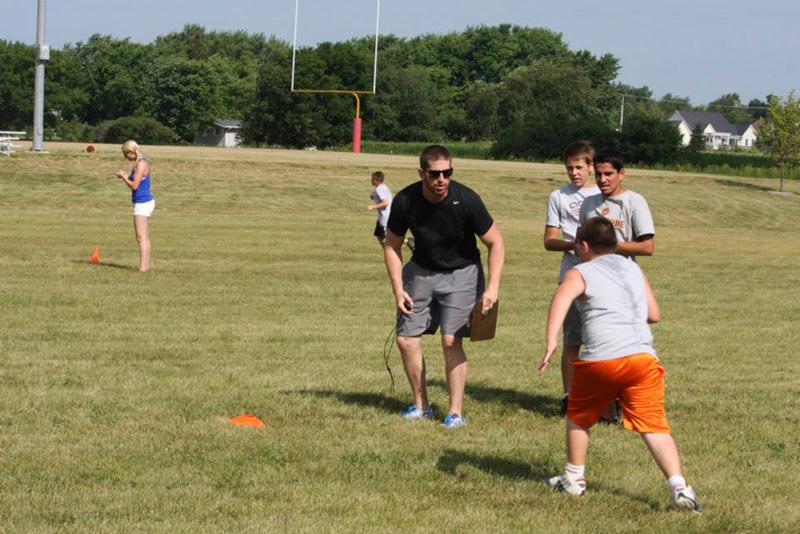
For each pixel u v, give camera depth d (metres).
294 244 25.34
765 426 8.86
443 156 8.14
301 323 13.88
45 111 126.94
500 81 152.12
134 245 23.56
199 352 11.55
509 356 12.12
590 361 6.47
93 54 144.50
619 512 6.42
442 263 8.54
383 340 12.75
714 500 6.74
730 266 24.53
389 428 8.39
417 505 6.45
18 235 25.08
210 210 37.28
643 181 58.72
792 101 61.97
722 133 187.50
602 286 6.56
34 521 5.96
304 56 114.88
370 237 28.14
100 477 6.85
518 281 19.91
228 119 136.50
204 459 7.32
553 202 9.37
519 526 6.11
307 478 6.96
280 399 9.31
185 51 163.25
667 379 10.96
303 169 50.06
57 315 13.76
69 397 9.14
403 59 153.62
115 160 46.75
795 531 6.18
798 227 46.38
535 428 8.62
